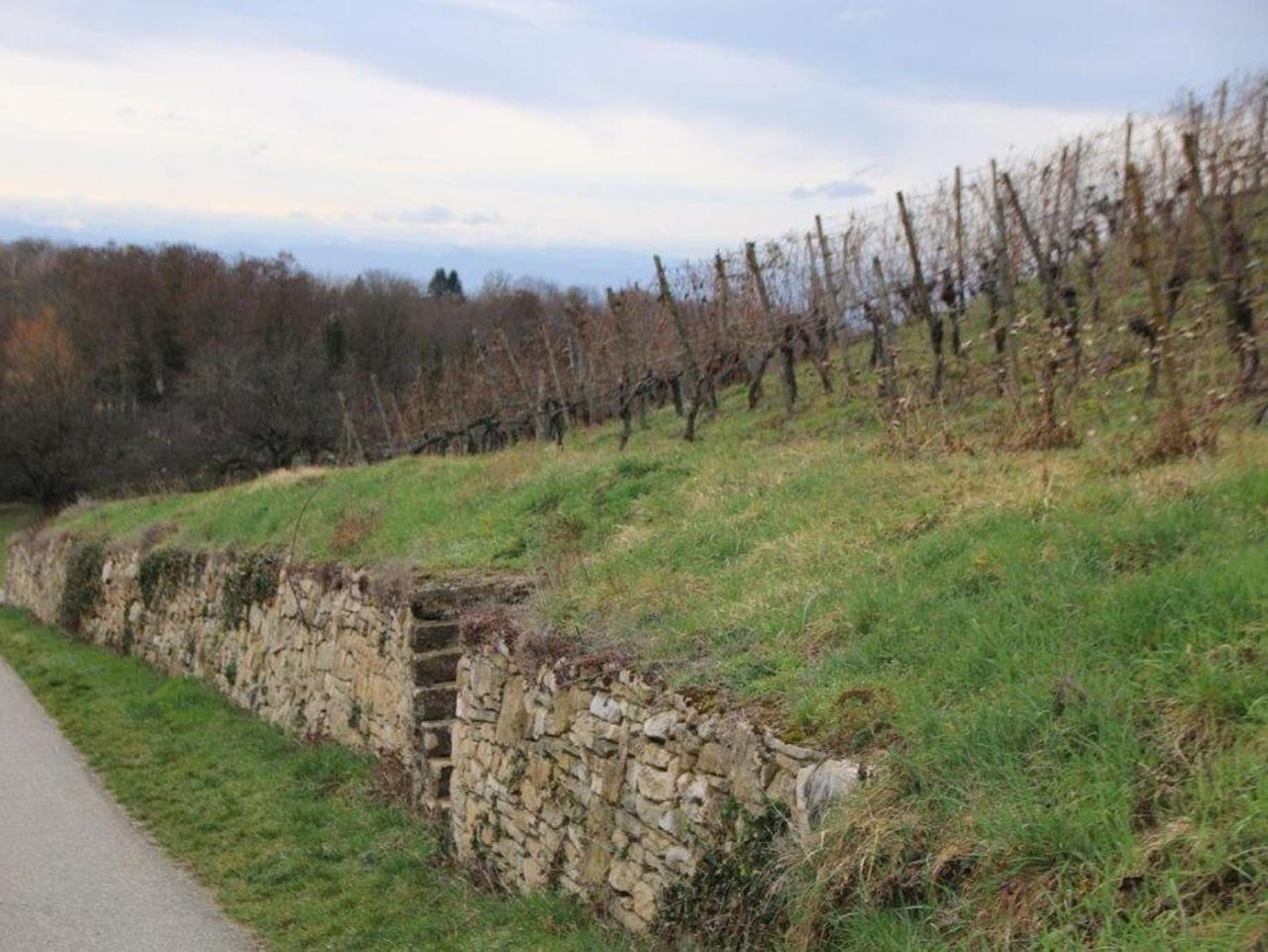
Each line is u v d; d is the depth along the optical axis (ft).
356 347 151.53
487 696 25.09
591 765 20.31
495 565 33.35
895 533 21.93
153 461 113.29
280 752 37.01
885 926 12.51
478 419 69.21
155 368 163.94
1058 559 17.53
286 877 25.57
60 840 28.84
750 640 19.42
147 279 167.63
